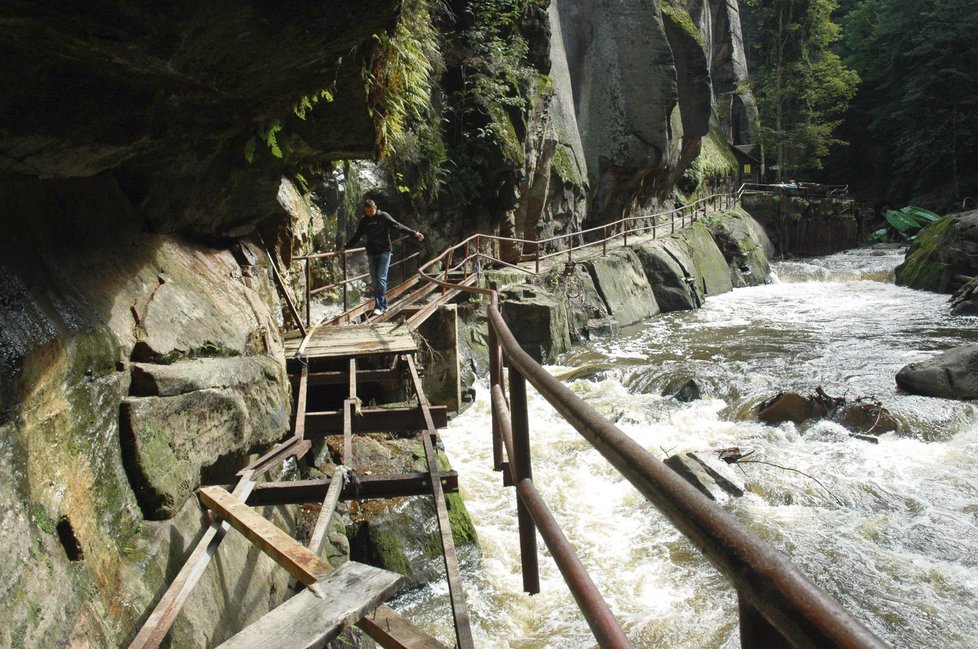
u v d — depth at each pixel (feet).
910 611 20.81
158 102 11.70
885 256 109.81
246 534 11.79
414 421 20.25
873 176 151.02
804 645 2.30
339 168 39.17
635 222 90.79
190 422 13.70
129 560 11.07
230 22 10.00
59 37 9.11
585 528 26.14
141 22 9.32
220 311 17.15
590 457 31.71
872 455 31.71
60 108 10.30
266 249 24.61
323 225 37.68
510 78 54.19
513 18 54.95
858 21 154.30
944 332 56.08
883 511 26.91
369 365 28.55
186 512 12.91
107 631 9.71
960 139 129.70
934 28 131.13
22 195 11.27
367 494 15.57
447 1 51.88
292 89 12.71
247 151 15.87
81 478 10.46
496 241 57.67
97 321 12.03
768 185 129.70
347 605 8.59
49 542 9.24
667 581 22.62
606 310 61.87
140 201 15.37
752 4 153.89
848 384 41.16
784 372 44.29
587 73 85.76
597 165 83.71
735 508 27.45
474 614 21.30
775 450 32.55
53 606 8.79
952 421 34.32
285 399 18.69
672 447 33.53
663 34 82.94
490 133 51.26
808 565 23.15
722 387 41.45
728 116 147.54
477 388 42.93
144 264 15.06
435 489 15.14
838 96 144.87
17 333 9.59
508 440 8.77
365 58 16.49
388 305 36.73
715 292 85.20
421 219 48.26
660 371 44.73
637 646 19.77
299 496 15.06
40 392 9.82
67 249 12.34
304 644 7.85
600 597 4.90
